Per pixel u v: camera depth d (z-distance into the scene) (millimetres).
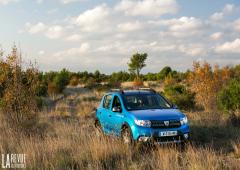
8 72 15188
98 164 8664
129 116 10625
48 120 16031
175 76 49812
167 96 22906
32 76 15562
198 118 15203
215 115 15680
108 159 9055
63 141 10500
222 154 9586
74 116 19609
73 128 13047
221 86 20250
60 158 8938
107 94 12969
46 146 10008
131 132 10328
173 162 8375
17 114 14516
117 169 8336
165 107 11516
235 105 15656
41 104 21984
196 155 8625
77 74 61250
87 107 22703
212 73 20891
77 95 35094
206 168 7867
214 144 11008
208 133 12453
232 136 12031
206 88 20141
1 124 13180
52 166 8367
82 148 9805
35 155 9094
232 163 8445
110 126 11891
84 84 50875
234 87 15922
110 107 12117
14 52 15312
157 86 43438
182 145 10367
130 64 56344
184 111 18531
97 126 13086
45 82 41875
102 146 9562
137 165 8492
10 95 14789
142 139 10062
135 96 11664
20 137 11234
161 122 10242
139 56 55688
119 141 10531
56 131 12945
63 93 36531
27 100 15070
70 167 8633
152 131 10070
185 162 8414
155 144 9977
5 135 11422
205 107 19844
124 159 8977
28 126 13516
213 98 19734
